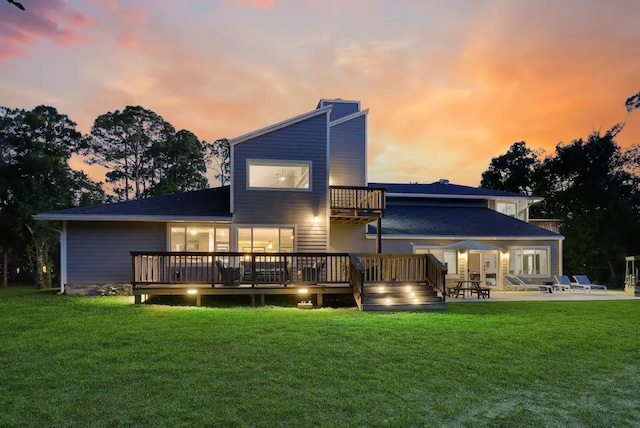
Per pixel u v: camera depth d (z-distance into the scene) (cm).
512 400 446
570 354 633
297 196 1523
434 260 1178
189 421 377
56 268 3141
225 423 374
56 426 364
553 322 900
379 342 686
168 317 898
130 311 985
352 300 1261
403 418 393
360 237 1752
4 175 2830
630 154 3462
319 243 1520
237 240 1480
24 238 2872
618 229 3234
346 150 1730
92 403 417
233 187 1485
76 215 1379
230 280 1195
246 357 588
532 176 3866
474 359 595
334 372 527
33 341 667
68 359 568
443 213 2106
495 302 1319
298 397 441
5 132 2967
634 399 455
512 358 605
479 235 1817
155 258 1440
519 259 1891
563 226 3158
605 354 636
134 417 383
